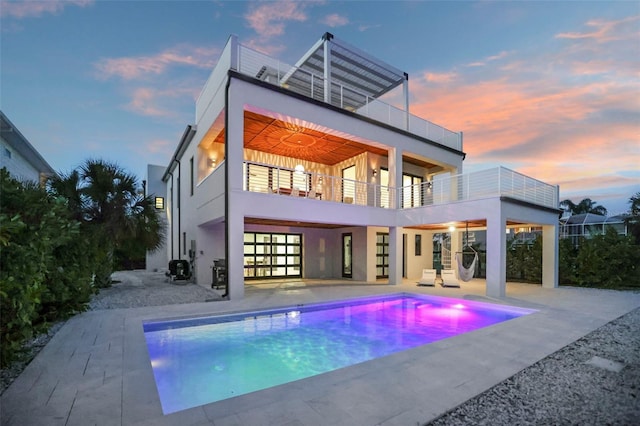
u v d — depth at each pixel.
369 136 11.30
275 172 13.23
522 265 13.05
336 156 13.65
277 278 13.59
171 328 6.34
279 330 6.47
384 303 9.26
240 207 8.38
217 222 10.27
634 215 14.77
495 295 9.12
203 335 6.02
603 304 7.99
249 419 2.52
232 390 3.74
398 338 6.03
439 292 10.01
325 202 10.11
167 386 3.84
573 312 7.02
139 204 9.66
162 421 2.50
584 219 19.05
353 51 10.88
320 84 11.98
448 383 3.27
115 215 8.91
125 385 3.18
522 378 3.44
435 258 16.27
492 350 4.38
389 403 2.81
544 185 11.50
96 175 8.93
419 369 3.66
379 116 13.66
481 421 2.56
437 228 13.98
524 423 2.54
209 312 6.77
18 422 2.47
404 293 10.05
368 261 12.89
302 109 9.57
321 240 14.52
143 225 9.53
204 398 3.52
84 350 4.28
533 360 3.99
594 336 5.11
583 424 2.52
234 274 8.27
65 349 4.32
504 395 3.04
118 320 5.99
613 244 11.57
